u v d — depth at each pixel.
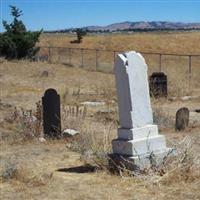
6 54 53.94
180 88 33.12
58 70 46.41
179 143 11.99
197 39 90.62
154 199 9.03
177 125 17.98
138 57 11.12
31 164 12.33
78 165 12.10
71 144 14.79
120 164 10.79
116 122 19.66
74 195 9.41
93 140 13.78
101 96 30.72
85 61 69.38
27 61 51.41
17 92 34.12
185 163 10.54
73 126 17.55
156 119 19.05
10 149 14.80
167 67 66.25
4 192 9.73
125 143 10.80
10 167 10.91
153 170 10.50
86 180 10.46
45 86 37.91
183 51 84.88
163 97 29.45
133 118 10.93
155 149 10.99
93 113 22.47
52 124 16.59
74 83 40.06
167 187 9.71
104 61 72.19
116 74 11.12
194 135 16.72
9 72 44.91
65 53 75.81
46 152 14.19
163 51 84.31
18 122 18.42
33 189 9.88
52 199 9.23
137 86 11.05
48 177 10.70
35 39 55.66
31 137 16.23
